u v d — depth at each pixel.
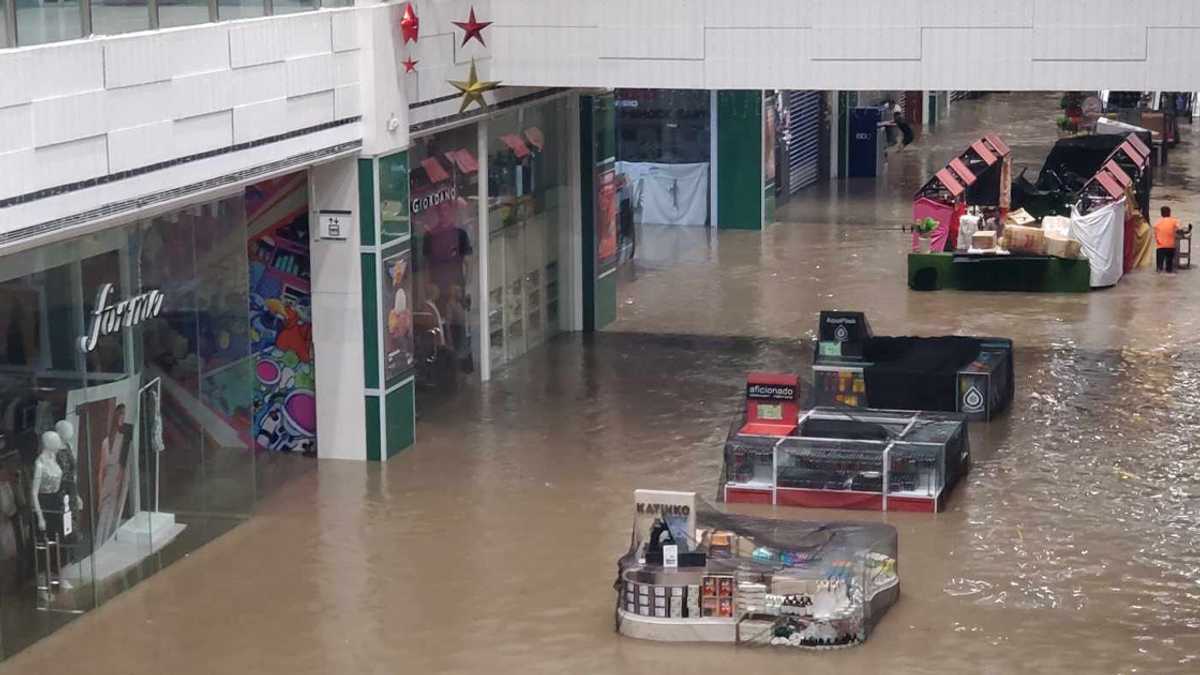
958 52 21.95
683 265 34.78
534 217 27.52
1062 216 34.84
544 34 23.47
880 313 29.83
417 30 21.72
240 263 19.34
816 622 15.65
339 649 15.85
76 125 15.45
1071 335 28.02
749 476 20.17
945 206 32.62
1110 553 18.19
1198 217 39.03
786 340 28.08
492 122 25.66
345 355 21.58
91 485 16.95
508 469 21.34
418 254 23.75
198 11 17.66
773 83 22.59
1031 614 16.52
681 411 23.88
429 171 23.80
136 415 17.62
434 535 18.95
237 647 15.95
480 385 25.50
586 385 25.39
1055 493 20.17
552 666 15.38
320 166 21.12
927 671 15.19
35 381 16.00
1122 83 21.56
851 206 42.44
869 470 19.70
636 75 23.12
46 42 15.20
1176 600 16.89
